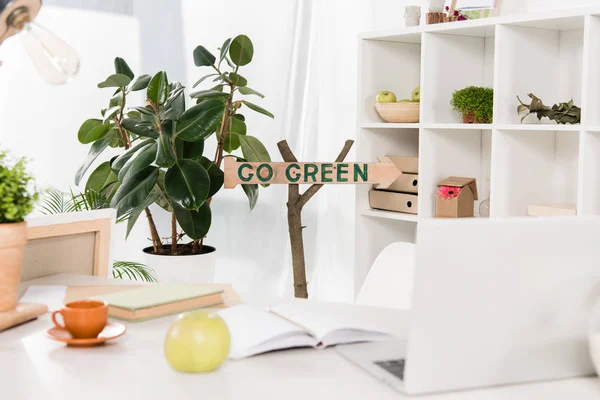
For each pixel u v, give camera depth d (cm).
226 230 471
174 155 329
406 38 349
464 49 340
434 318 121
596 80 270
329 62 439
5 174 155
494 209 304
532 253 126
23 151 432
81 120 444
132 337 151
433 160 335
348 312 173
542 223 126
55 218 204
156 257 377
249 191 383
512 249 124
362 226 362
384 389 124
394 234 372
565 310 130
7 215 156
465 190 323
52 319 148
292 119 449
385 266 209
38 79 433
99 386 123
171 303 165
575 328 131
